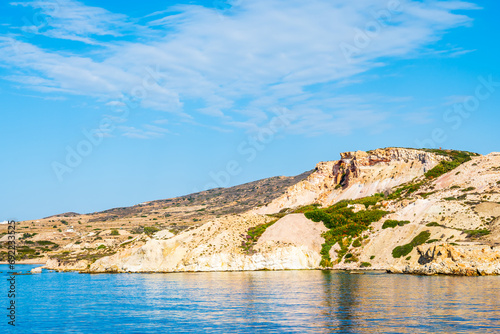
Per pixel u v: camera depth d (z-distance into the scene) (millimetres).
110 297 91438
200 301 81000
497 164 167125
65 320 69375
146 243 155375
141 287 105875
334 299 77625
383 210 155750
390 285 92625
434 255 117375
